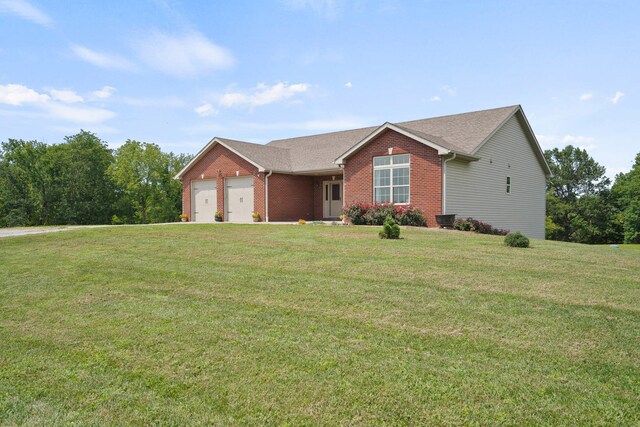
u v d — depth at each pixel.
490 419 3.19
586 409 3.31
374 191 18.77
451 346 4.57
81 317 5.81
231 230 15.19
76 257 10.37
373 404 3.42
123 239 13.06
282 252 10.10
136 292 7.04
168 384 3.82
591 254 10.13
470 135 19.50
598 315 5.47
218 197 24.88
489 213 19.69
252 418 3.26
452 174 17.19
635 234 48.44
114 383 3.87
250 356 4.36
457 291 6.58
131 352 4.53
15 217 41.59
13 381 3.95
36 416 3.35
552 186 62.59
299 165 23.98
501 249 10.54
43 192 42.91
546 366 4.07
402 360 4.23
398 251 10.03
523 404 3.38
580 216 54.00
